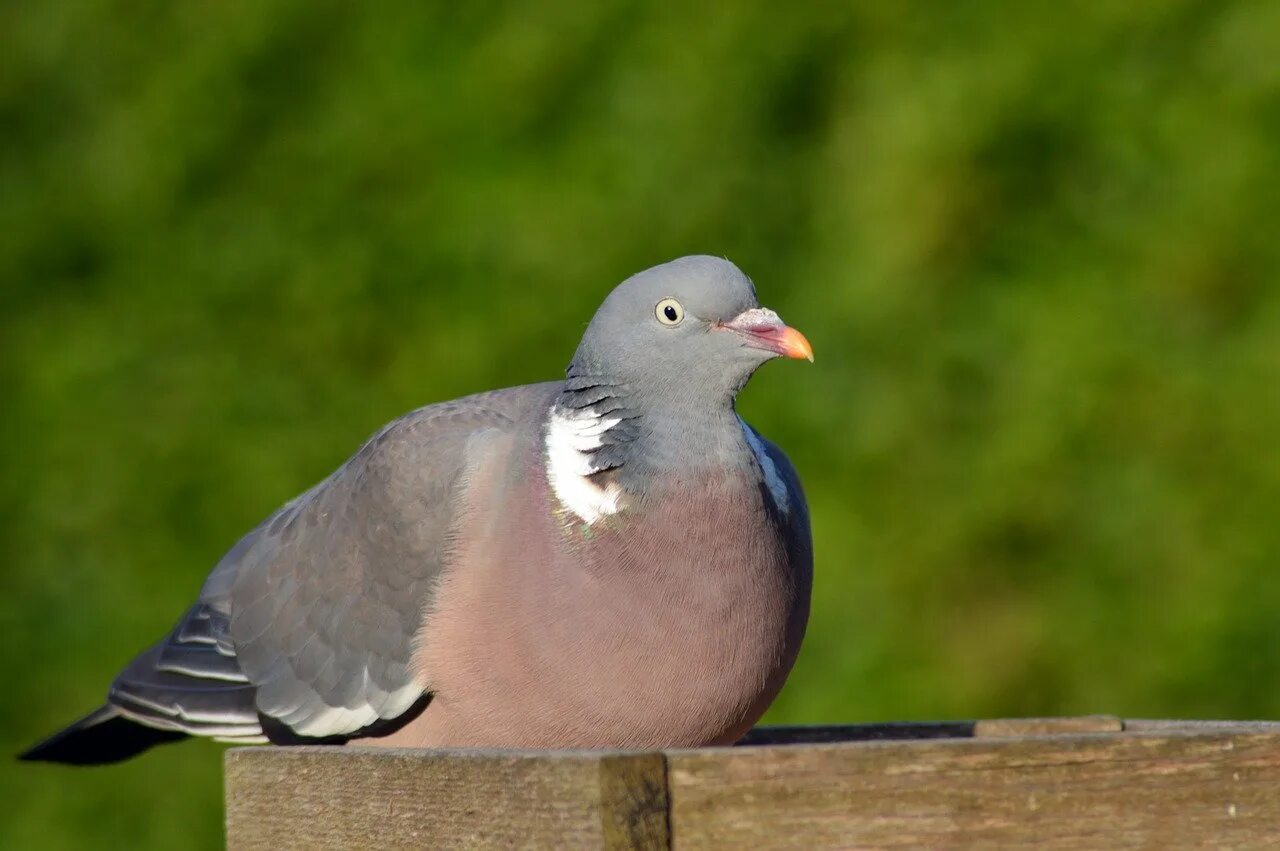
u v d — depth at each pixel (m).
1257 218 11.49
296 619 7.27
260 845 5.74
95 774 11.88
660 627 6.02
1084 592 11.38
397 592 6.79
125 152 12.44
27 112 12.80
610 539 6.11
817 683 11.20
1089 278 11.55
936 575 11.41
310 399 11.95
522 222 11.83
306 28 12.52
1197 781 4.90
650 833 4.59
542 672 6.12
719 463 6.24
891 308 11.53
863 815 4.70
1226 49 11.64
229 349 12.07
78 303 12.39
